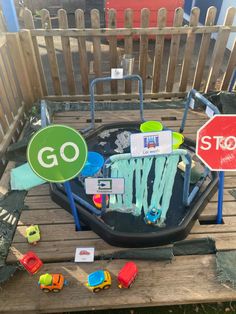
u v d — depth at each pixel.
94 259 1.67
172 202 1.95
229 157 1.46
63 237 1.79
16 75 2.97
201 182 2.05
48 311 1.48
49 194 2.08
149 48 5.47
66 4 7.75
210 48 5.45
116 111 3.13
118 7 5.38
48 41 2.91
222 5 5.18
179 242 1.74
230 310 1.64
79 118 3.02
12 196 2.08
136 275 1.57
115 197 1.98
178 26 2.91
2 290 1.53
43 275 1.47
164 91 3.61
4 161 2.55
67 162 1.44
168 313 1.64
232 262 1.62
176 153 1.51
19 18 6.73
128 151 2.46
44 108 2.21
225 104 2.95
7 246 1.74
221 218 1.87
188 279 1.56
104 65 4.75
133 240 1.68
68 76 3.17
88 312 1.65
